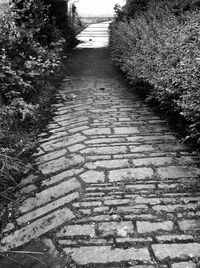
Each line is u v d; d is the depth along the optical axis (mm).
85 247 2783
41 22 8438
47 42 9094
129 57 7590
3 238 3008
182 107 4164
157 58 5488
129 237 2855
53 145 4672
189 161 4055
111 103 6551
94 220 3090
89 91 7512
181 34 5492
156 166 3963
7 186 3732
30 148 4566
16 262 2727
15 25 6391
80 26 20031
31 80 6316
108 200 3365
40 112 5902
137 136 4852
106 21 23828
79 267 2590
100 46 14234
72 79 8797
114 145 4570
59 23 11672
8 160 4070
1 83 5191
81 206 3301
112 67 10234
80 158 4246
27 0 7703
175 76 4625
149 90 6410
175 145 4504
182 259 2600
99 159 4188
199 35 5105
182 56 4918
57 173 3932
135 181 3672
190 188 3502
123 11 13586
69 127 5312
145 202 3301
